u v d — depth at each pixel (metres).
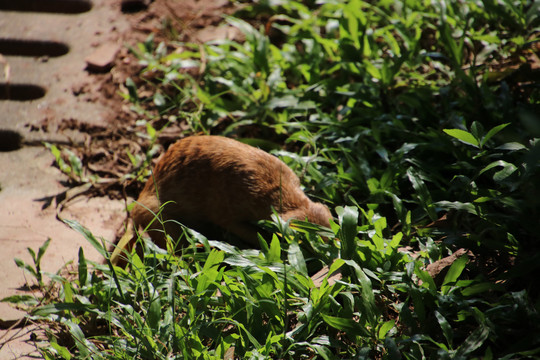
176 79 11.26
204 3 13.60
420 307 5.93
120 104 10.94
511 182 6.55
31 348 6.39
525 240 6.71
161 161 8.28
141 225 8.10
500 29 10.74
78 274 7.20
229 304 6.19
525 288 6.31
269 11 12.88
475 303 6.24
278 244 6.65
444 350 5.31
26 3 13.30
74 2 13.38
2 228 8.37
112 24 12.84
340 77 10.27
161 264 6.85
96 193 9.23
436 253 6.70
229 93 10.73
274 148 9.29
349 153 8.80
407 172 7.44
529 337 5.47
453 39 9.96
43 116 10.64
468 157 7.99
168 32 12.59
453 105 9.15
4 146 10.27
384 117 9.07
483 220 6.82
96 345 6.30
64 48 12.28
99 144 10.11
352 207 6.87
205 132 9.90
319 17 11.98
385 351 5.69
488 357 5.22
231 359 5.68
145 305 6.49
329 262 6.77
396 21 10.70
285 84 10.42
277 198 7.75
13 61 11.93
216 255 6.56
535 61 10.39
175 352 5.81
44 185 9.30
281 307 6.16
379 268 6.41
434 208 7.16
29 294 7.16
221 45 11.70
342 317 5.95
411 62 10.28
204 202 8.05
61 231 8.38
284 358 5.81
